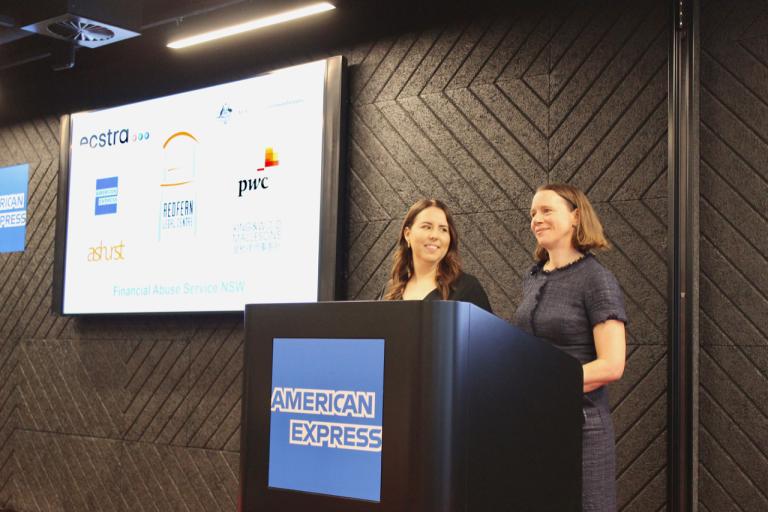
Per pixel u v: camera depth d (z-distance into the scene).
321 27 4.50
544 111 3.76
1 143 5.92
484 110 3.93
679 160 3.32
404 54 4.20
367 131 4.28
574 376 1.58
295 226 4.34
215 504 4.69
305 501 1.35
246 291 4.49
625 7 3.60
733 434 3.24
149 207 4.94
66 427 5.38
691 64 3.36
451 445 1.23
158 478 4.93
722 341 3.28
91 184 5.23
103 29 4.29
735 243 3.29
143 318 5.07
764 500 3.16
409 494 1.23
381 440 1.27
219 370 4.74
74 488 5.30
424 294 2.87
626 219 3.50
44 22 4.20
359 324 1.32
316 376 1.36
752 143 3.30
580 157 3.64
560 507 1.50
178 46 4.71
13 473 5.62
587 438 2.16
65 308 5.29
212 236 4.64
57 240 5.36
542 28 3.80
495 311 3.79
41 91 5.72
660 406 3.35
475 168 3.92
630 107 3.55
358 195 4.27
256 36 4.74
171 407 4.91
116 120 5.14
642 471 3.36
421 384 1.24
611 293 2.24
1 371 5.74
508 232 3.80
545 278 2.36
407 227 2.93
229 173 4.61
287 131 4.41
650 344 3.39
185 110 4.82
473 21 4.00
